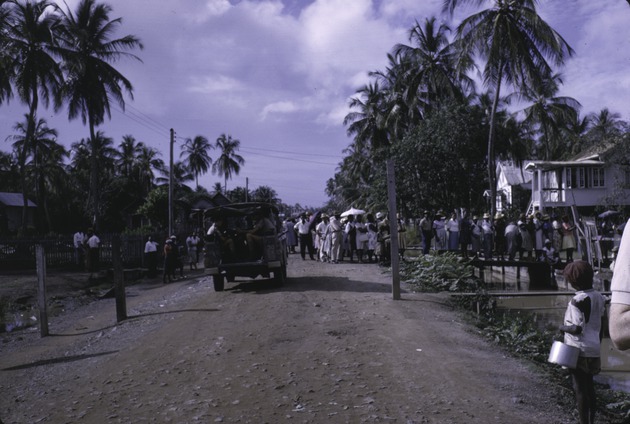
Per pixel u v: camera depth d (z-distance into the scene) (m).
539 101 42.47
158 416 4.97
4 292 17.03
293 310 10.05
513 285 20.12
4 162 59.50
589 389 4.38
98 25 35.19
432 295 11.84
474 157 30.70
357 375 6.01
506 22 26.72
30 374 7.07
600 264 17.72
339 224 20.64
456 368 6.25
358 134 47.00
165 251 19.25
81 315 13.07
